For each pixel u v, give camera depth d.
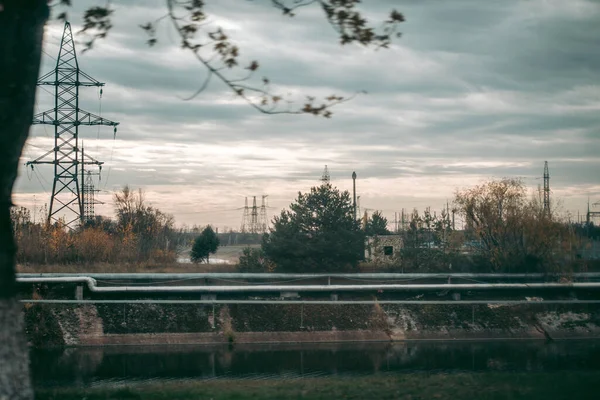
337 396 18.44
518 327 45.12
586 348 40.81
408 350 39.56
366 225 78.81
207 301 42.41
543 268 52.34
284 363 34.75
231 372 31.95
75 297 41.75
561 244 52.38
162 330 40.56
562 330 45.38
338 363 34.78
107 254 58.06
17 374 11.76
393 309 45.19
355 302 44.88
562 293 49.91
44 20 12.31
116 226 72.19
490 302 47.03
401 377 23.55
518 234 54.47
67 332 39.09
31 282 40.97
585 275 53.25
